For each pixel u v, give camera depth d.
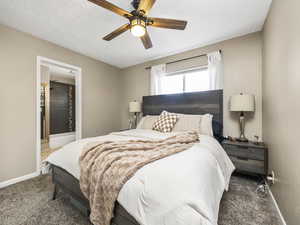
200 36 2.48
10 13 1.90
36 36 2.45
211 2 1.71
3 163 2.05
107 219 0.97
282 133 1.37
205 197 0.77
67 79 5.26
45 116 4.17
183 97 2.97
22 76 2.26
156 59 3.53
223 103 2.61
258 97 2.32
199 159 1.10
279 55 1.43
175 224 0.69
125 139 1.83
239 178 2.23
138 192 0.83
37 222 1.34
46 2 1.72
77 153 1.46
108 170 1.03
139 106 3.61
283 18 1.32
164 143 1.49
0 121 2.04
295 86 1.08
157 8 1.80
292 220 1.13
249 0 1.68
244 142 2.23
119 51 3.10
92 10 1.86
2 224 1.33
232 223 1.33
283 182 1.34
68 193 1.51
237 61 2.49
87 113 3.33
